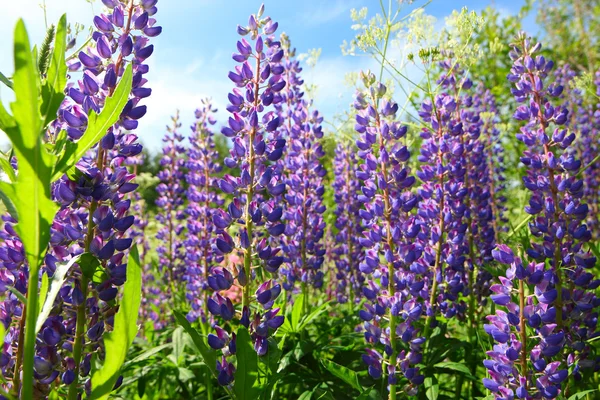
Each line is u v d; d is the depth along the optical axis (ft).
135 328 1.07
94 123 1.04
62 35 1.04
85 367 1.21
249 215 1.52
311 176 2.65
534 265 1.43
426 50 2.27
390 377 1.74
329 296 3.52
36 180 0.92
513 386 1.43
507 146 4.67
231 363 1.39
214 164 3.03
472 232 2.59
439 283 2.15
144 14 1.38
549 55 6.30
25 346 0.94
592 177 3.89
